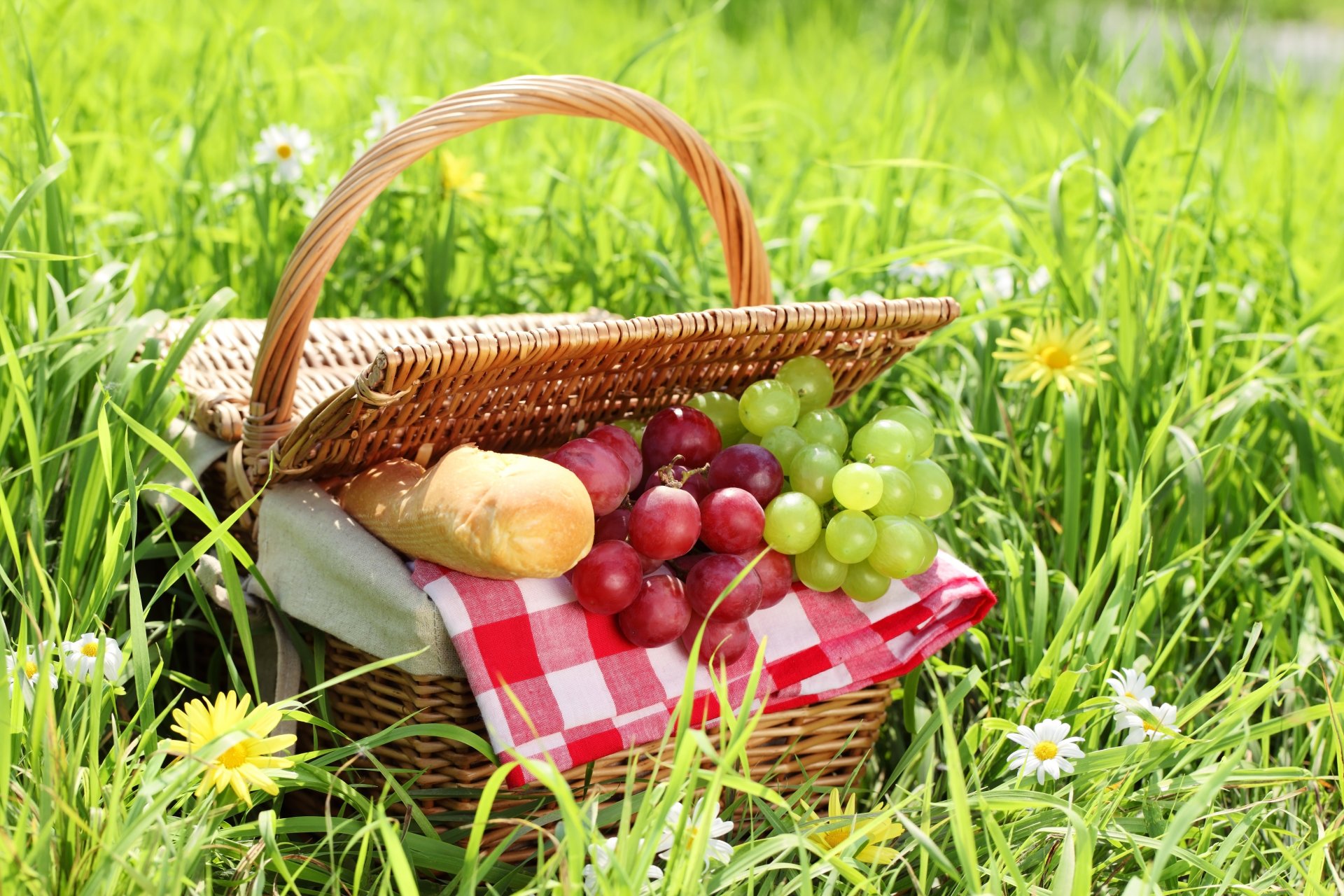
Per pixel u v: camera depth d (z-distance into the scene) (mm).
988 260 1636
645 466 1290
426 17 2695
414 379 1192
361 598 1231
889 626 1284
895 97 1682
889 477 1269
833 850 1150
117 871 1127
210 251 1592
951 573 1298
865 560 1271
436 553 1215
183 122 1746
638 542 1229
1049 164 1661
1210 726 1276
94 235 1503
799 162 1969
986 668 1337
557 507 1196
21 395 1254
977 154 2148
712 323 1239
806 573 1268
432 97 1929
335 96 2037
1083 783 1234
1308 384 1494
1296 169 1949
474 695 1213
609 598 1215
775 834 1214
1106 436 1411
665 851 1177
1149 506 1393
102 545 1291
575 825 1117
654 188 1762
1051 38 3684
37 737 1146
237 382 1362
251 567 1234
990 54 3072
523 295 1646
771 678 1257
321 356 1406
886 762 1351
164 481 1319
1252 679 1348
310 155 1570
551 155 1926
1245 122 2365
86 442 1283
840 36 3307
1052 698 1265
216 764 1158
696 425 1280
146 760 1200
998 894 1162
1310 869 1182
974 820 1224
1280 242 1619
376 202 1631
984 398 1471
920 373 1480
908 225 1615
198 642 1340
